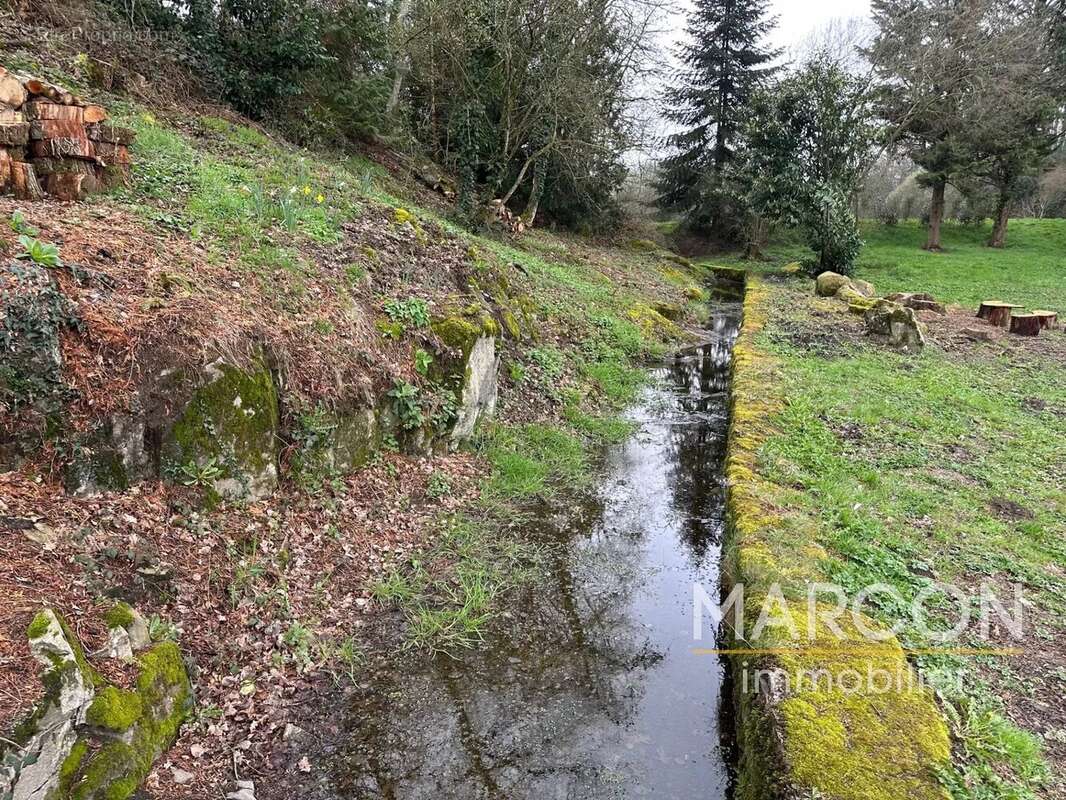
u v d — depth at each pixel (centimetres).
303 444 450
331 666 358
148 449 361
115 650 274
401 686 355
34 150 480
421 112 1702
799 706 291
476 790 296
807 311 1411
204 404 379
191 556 354
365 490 494
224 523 384
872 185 3020
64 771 228
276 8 1060
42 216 423
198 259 469
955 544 455
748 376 853
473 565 468
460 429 614
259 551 388
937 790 249
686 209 2984
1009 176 2500
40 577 278
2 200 434
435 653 383
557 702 354
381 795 289
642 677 379
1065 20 2570
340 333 511
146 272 414
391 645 384
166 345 371
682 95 2816
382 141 1467
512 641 401
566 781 305
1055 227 2845
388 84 1433
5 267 331
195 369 377
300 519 431
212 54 1023
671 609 447
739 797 293
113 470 346
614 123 1833
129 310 373
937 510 504
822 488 526
